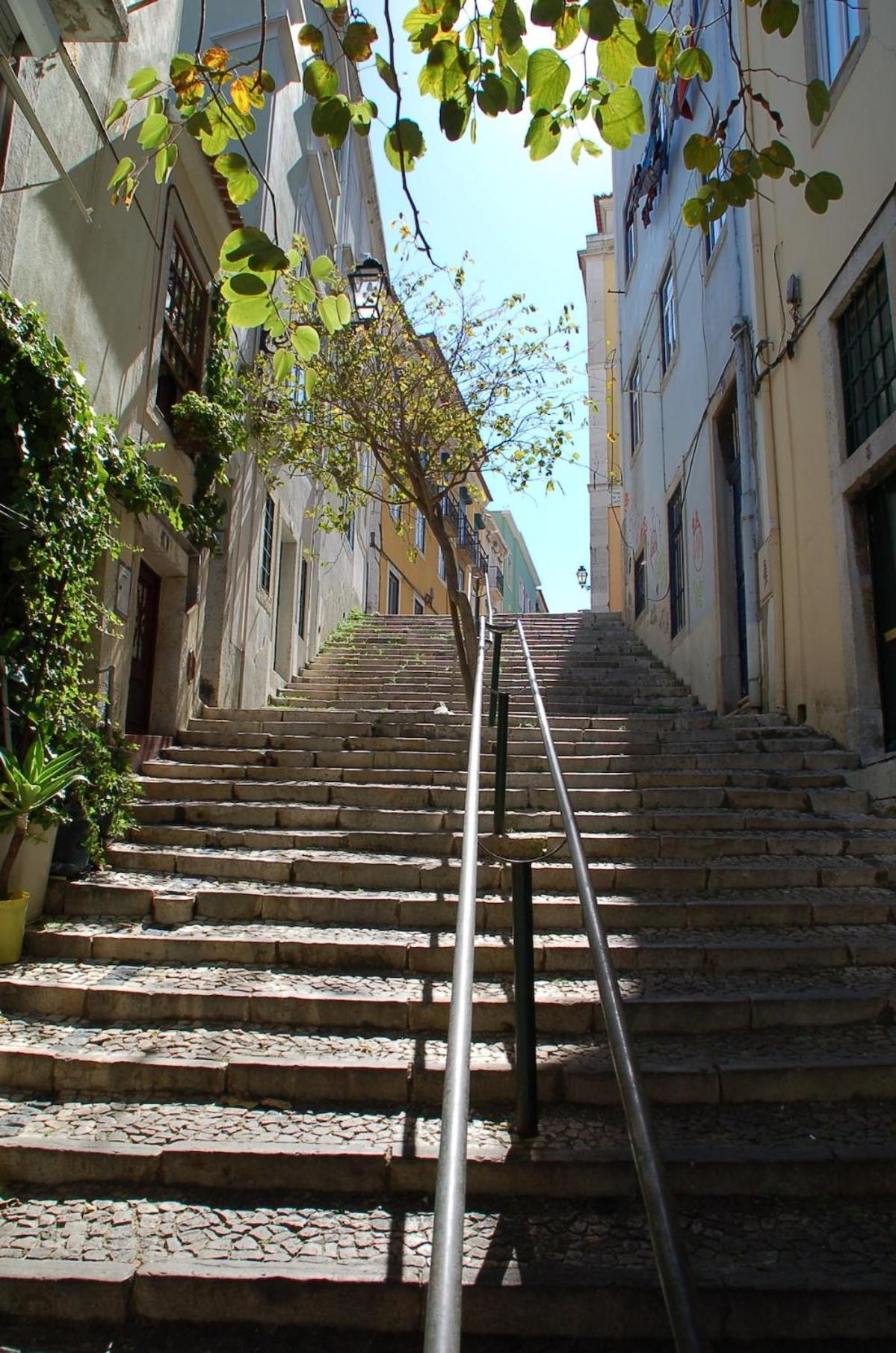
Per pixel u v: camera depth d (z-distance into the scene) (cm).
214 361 791
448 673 1116
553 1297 227
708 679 905
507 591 4388
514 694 919
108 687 565
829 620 636
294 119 1096
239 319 271
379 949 391
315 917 432
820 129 645
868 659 592
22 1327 232
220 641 841
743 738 689
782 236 725
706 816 528
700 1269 232
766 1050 322
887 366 565
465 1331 227
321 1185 271
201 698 826
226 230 795
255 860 475
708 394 920
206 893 438
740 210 820
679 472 1059
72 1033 342
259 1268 236
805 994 349
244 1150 274
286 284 268
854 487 596
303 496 1206
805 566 678
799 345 688
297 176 1120
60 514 452
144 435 650
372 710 914
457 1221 146
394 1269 236
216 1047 330
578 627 1440
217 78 267
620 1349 224
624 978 371
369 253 1781
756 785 585
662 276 1172
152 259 653
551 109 253
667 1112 296
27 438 437
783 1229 249
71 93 515
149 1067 315
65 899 440
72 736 462
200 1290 232
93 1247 246
